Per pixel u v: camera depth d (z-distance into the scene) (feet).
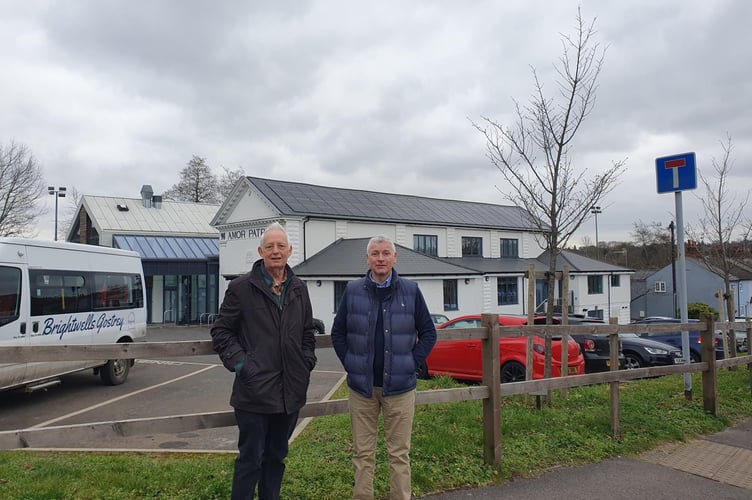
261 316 11.30
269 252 11.53
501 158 28.30
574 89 25.91
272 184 102.01
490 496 14.60
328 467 15.31
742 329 36.73
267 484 12.25
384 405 13.17
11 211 114.52
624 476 16.31
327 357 53.21
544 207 26.04
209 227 124.77
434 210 123.34
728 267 47.01
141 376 38.73
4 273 26.22
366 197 115.03
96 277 33.27
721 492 15.26
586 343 40.55
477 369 34.14
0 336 25.67
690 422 22.18
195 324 105.60
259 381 11.09
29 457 17.01
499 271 109.29
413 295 13.47
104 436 11.75
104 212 116.78
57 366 29.14
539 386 17.61
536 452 17.61
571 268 125.90
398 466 13.07
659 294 168.45
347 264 86.63
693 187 25.30
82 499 13.08
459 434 18.63
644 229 228.43
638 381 31.53
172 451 17.83
